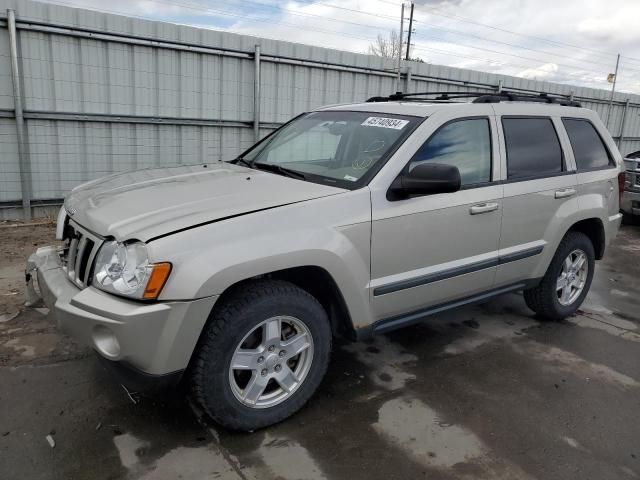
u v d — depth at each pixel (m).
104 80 7.46
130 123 7.78
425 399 3.33
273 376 2.92
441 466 2.71
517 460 2.78
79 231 2.92
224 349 2.69
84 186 3.67
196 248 2.54
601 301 5.39
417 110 3.67
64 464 2.58
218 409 2.74
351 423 3.04
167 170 3.81
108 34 7.30
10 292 4.67
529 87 13.50
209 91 8.36
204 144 8.55
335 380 3.52
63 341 3.80
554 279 4.52
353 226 3.04
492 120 3.92
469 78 12.02
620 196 5.04
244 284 2.81
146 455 2.68
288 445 2.82
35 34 6.88
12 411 2.98
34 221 7.12
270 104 9.04
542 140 4.29
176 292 2.47
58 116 7.19
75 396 3.15
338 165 3.51
